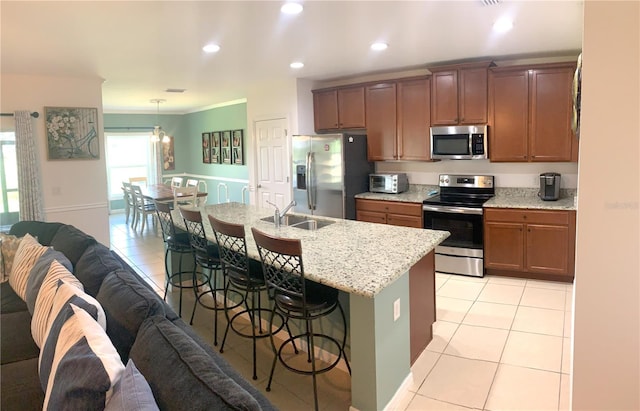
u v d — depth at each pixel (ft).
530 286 13.84
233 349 10.22
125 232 25.02
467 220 14.92
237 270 9.51
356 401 7.64
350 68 16.47
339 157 17.07
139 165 32.94
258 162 21.63
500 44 12.80
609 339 5.18
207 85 19.75
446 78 15.56
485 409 7.80
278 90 19.71
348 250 8.97
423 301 9.73
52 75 16.11
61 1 8.45
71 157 16.83
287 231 11.02
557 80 13.85
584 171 5.04
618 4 4.75
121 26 10.21
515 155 14.73
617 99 4.84
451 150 15.74
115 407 3.91
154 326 5.48
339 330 9.20
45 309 7.17
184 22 10.05
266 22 10.23
